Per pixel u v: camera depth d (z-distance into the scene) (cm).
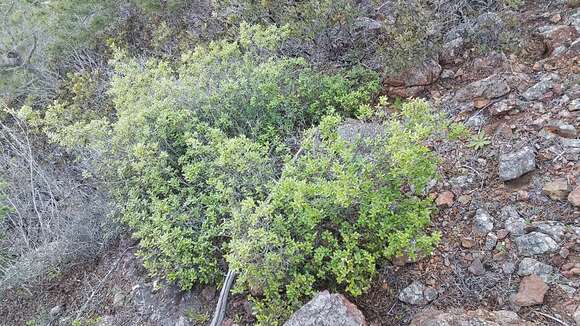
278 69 425
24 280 459
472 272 290
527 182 318
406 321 281
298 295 286
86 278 432
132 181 400
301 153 385
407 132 305
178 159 391
